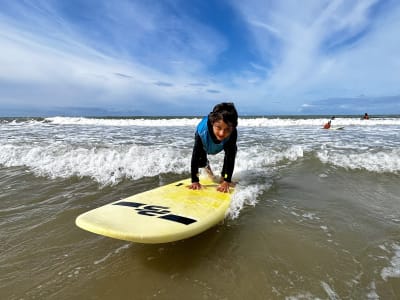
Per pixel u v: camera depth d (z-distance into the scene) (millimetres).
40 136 9164
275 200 3367
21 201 3291
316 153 5941
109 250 2223
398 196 3541
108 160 5148
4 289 1763
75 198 3406
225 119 2625
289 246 2283
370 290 1737
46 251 2207
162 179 4277
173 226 2098
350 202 3312
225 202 2820
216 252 2197
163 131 12031
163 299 1685
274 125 18734
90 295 1716
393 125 18531
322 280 1842
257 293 1725
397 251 2207
